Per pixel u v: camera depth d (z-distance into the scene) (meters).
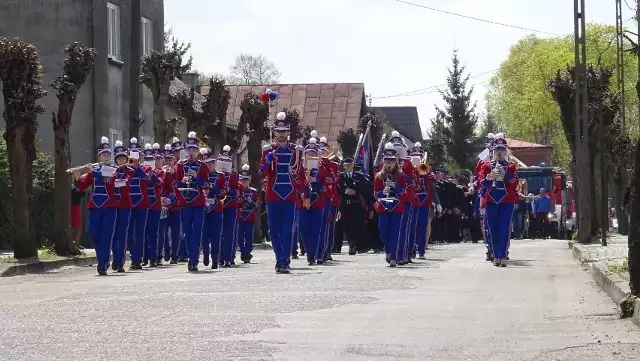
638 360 9.58
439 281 17.11
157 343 10.19
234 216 23.16
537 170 53.12
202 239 22.95
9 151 23.42
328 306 13.27
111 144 35.41
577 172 29.55
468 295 14.84
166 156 23.91
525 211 44.50
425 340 10.56
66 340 10.41
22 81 23.34
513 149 87.06
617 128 36.41
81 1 34.38
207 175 21.97
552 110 78.69
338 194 25.95
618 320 12.18
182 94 38.38
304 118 64.00
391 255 21.33
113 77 35.66
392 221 21.27
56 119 25.23
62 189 25.11
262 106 39.38
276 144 19.67
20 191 23.45
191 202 21.55
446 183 36.41
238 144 42.09
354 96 64.50
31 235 23.67
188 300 13.90
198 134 38.62
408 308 13.15
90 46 34.44
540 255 26.16
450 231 36.62
